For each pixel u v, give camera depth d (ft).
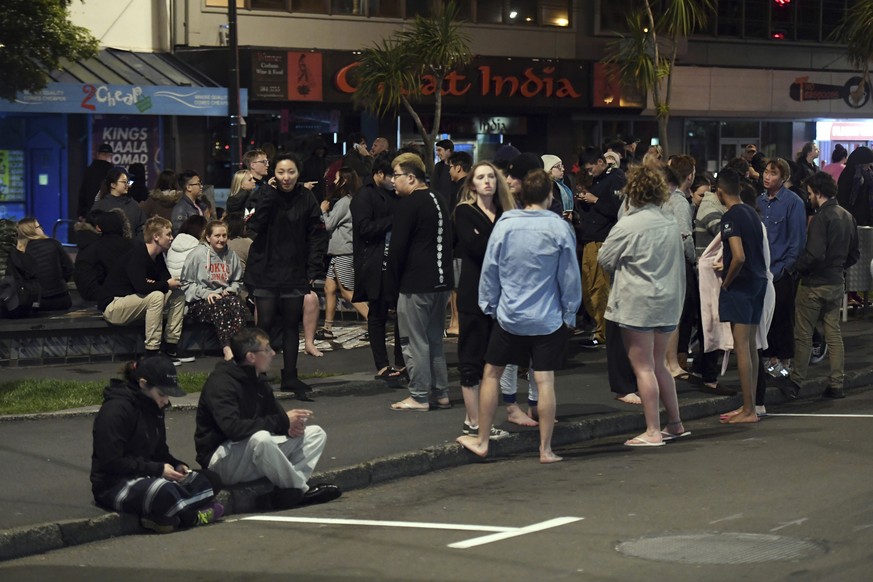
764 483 30.22
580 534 25.98
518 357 33.91
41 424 37.37
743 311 38.83
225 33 95.45
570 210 50.08
